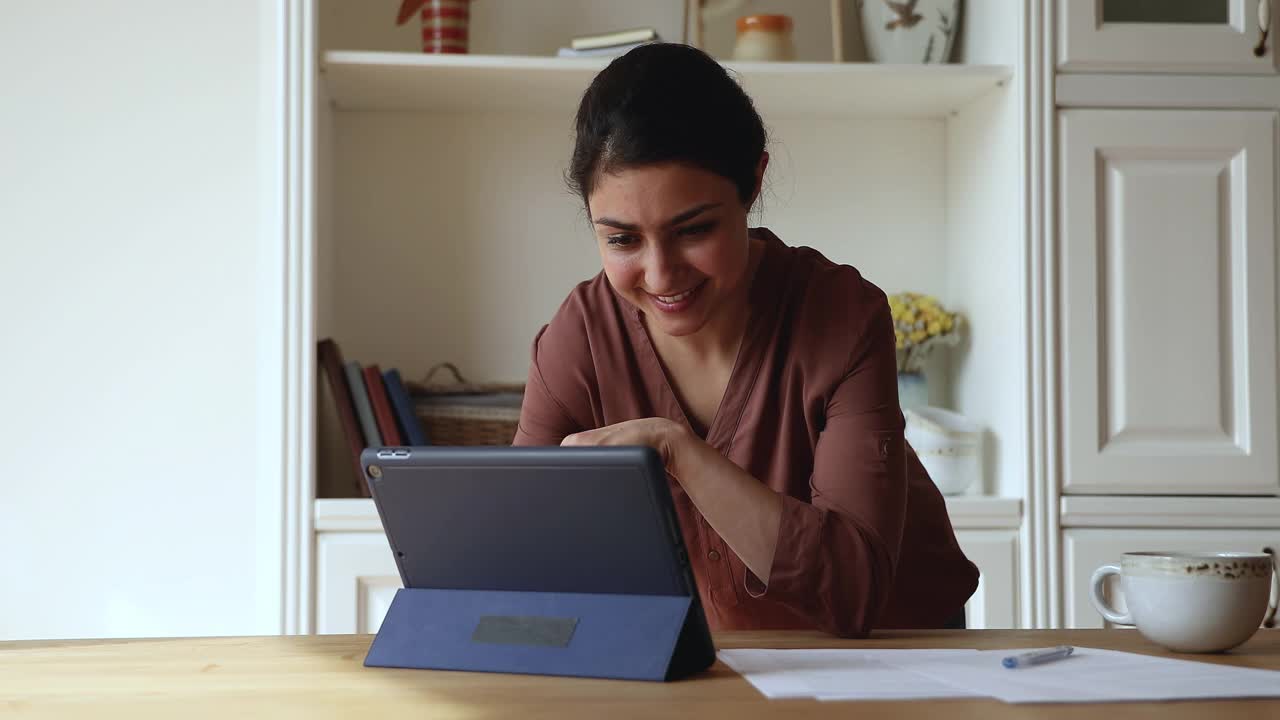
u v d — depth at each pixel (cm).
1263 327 226
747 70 231
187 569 254
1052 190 225
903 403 248
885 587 112
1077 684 80
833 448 120
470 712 73
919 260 268
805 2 265
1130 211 226
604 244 117
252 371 256
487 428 234
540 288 263
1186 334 226
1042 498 223
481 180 262
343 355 259
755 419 130
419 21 260
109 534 253
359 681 84
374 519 216
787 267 132
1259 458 225
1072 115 226
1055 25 225
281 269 216
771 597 110
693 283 115
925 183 268
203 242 256
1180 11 228
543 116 263
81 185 254
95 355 254
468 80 236
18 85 254
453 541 93
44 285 253
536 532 89
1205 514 225
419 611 93
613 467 84
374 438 227
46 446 253
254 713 74
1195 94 227
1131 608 99
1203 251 227
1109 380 226
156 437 254
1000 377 235
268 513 217
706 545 133
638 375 136
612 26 263
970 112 252
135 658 95
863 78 234
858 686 79
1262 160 227
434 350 261
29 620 251
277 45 216
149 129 256
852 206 268
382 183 260
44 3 254
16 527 252
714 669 88
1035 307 224
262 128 221
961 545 223
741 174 115
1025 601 223
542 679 84
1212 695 76
